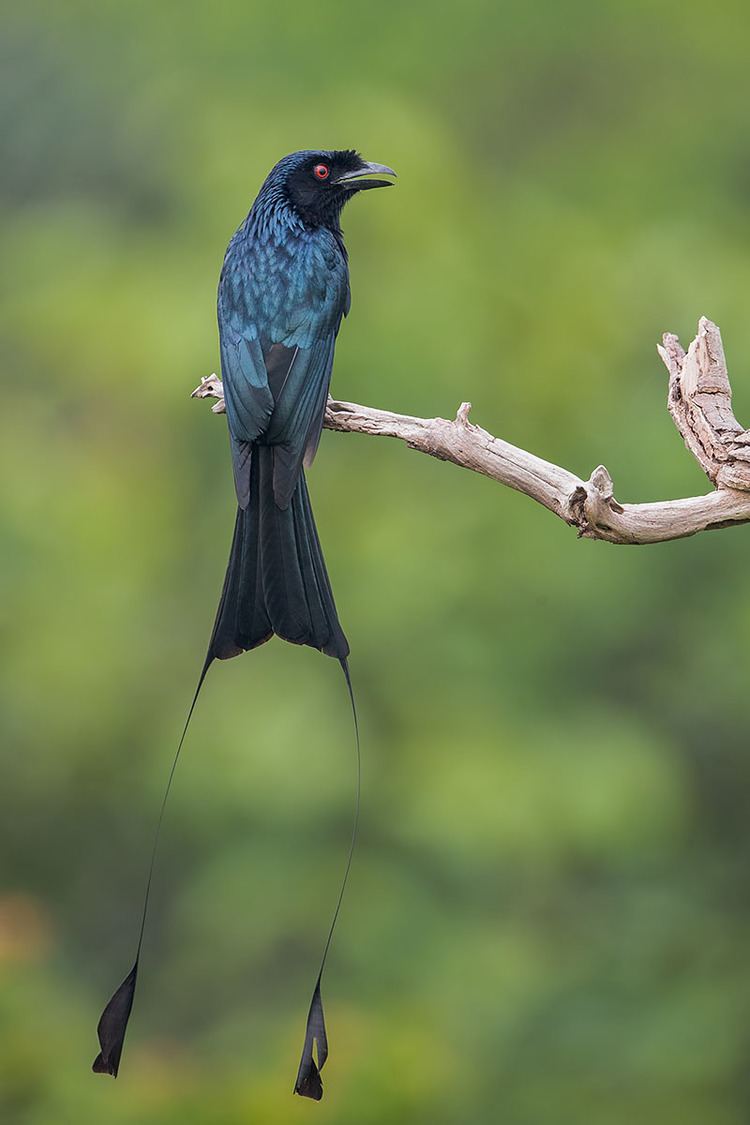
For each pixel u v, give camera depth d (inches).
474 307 595.2
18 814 655.1
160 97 673.6
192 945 634.8
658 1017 575.5
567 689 609.3
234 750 579.8
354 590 585.9
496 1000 566.3
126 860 664.4
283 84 653.9
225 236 608.4
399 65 666.8
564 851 593.3
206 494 641.6
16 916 508.1
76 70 708.7
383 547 586.9
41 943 515.8
